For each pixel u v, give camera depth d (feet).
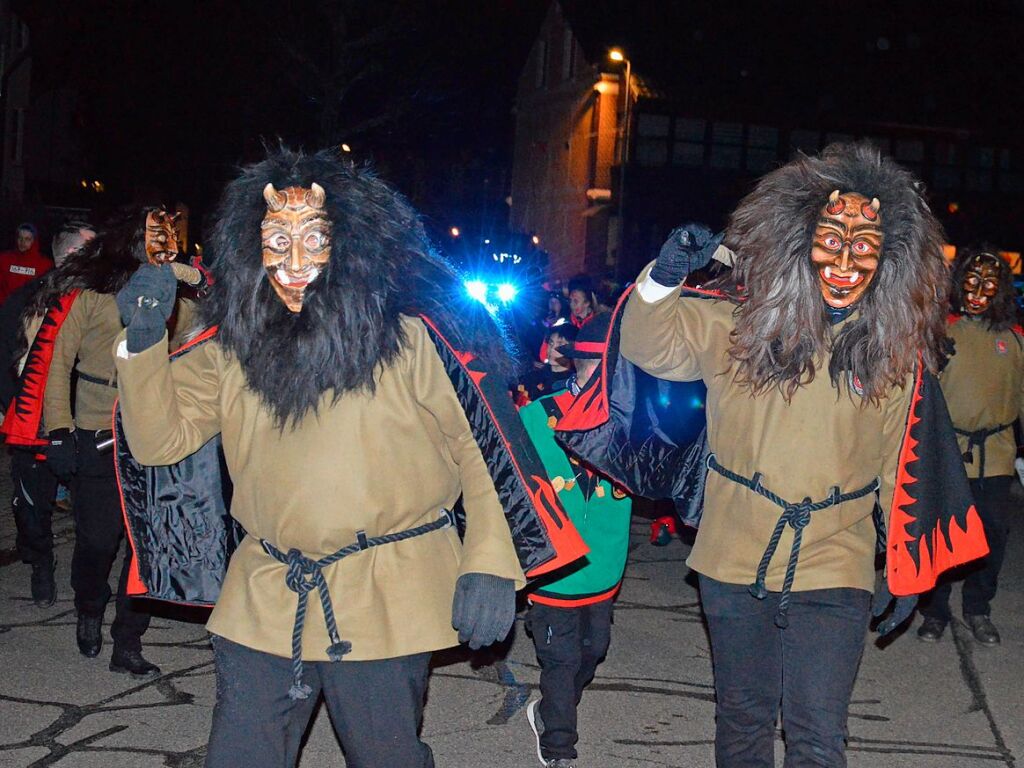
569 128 123.24
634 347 11.72
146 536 10.91
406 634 9.82
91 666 18.86
